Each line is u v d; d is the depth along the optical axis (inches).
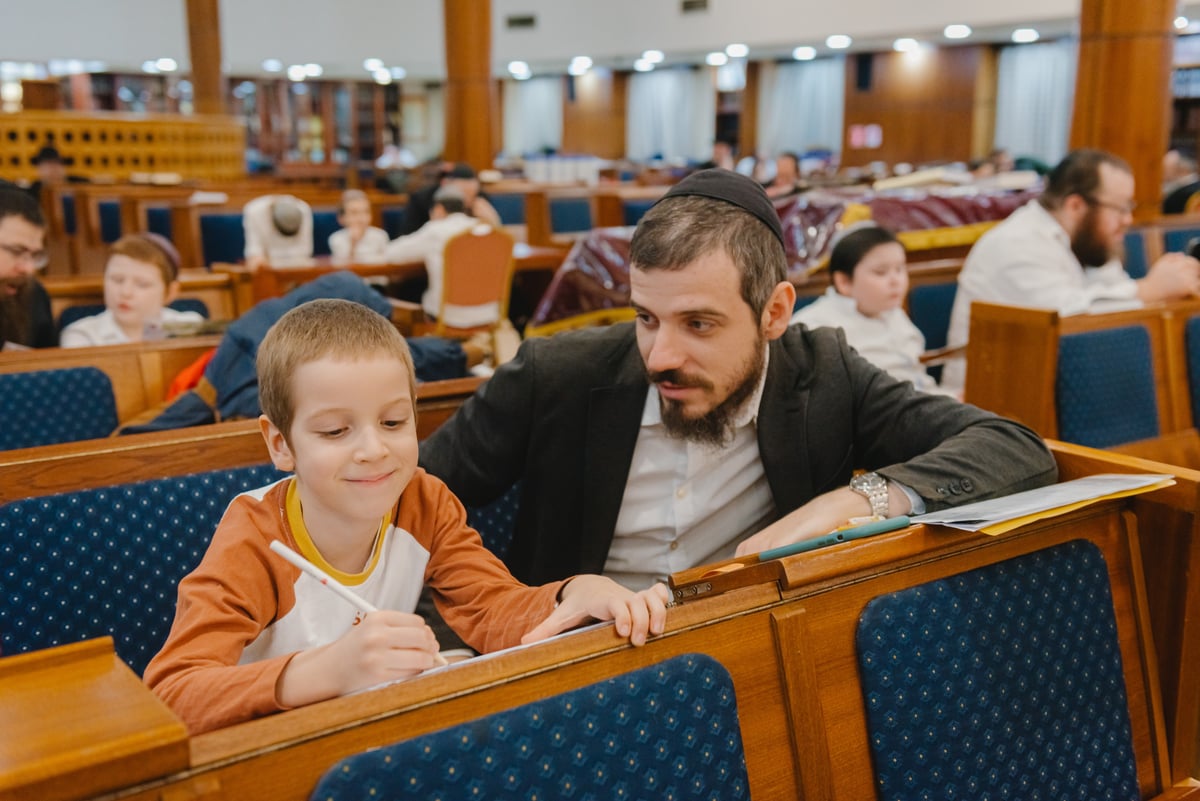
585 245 235.6
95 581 68.0
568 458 66.6
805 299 173.8
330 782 35.7
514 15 728.3
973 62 651.5
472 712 39.8
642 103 830.5
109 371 117.0
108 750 32.1
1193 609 62.1
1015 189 242.7
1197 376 136.5
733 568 48.7
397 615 40.9
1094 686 58.6
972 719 53.2
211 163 565.0
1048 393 121.9
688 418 60.1
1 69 729.0
